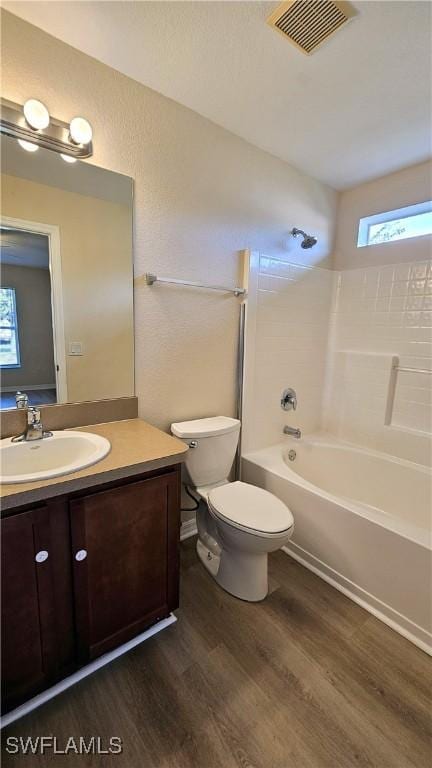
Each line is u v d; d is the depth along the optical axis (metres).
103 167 1.44
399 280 2.23
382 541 1.48
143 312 1.67
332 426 2.69
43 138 1.28
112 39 1.26
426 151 1.99
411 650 1.34
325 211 2.46
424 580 1.35
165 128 1.59
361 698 1.16
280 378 2.36
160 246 1.67
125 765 0.97
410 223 2.26
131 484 1.17
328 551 1.72
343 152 2.02
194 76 1.44
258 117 1.71
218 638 1.37
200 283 1.77
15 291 1.31
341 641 1.38
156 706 1.12
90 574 1.12
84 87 1.34
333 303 2.63
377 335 2.38
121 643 1.26
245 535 1.43
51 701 1.12
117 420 1.65
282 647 1.34
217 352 2.00
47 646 1.07
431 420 2.13
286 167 2.15
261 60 1.34
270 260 2.12
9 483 0.95
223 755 1.00
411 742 1.04
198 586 1.65
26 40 1.21
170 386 1.83
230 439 1.88
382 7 1.12
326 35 1.22
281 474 1.95
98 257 1.49
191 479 1.80
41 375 1.41
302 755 1.00
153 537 1.27
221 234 1.89
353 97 1.55
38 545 0.99
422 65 1.35
